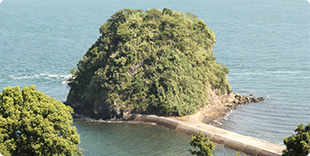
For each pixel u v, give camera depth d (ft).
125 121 396.78
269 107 422.41
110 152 317.22
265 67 612.29
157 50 422.00
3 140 252.42
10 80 550.36
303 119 385.09
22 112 257.75
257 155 307.17
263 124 377.30
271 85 505.66
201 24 480.23
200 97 417.08
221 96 442.91
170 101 396.37
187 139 345.10
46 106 264.52
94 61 429.38
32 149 255.91
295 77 544.62
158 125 381.19
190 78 420.36
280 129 363.97
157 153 314.55
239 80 535.19
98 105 409.28
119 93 403.54
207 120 395.55
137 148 325.83
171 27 442.50
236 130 366.63
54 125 263.08
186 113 397.60
